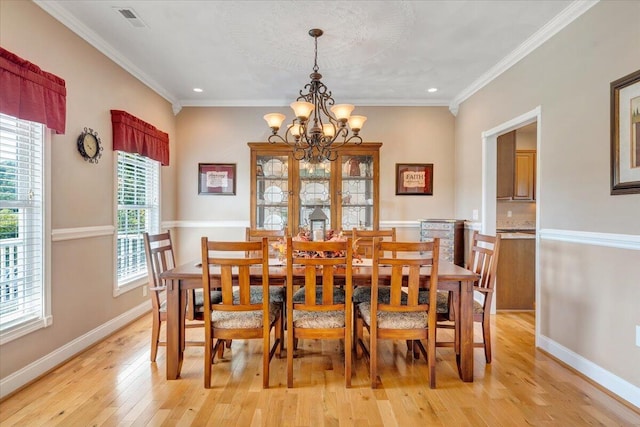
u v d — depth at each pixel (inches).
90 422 71.6
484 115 150.0
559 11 97.2
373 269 84.0
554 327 104.2
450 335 122.5
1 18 79.8
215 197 180.2
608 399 81.3
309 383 88.0
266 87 159.3
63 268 99.6
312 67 134.4
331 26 105.0
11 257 84.3
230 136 179.8
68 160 101.4
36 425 70.4
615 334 83.4
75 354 103.7
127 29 107.8
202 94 169.0
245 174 180.2
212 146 179.6
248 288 84.5
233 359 102.3
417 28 105.9
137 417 73.4
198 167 179.3
